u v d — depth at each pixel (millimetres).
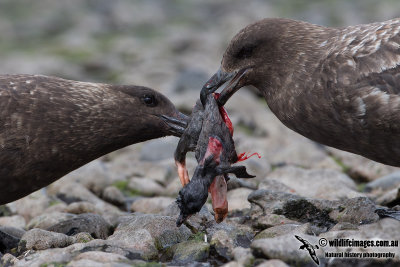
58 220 12219
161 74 25906
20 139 11289
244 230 10562
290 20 11125
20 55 32281
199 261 9516
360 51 10148
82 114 11867
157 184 14938
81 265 8719
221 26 36344
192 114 11008
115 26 39062
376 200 12867
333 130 10453
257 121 20141
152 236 10406
